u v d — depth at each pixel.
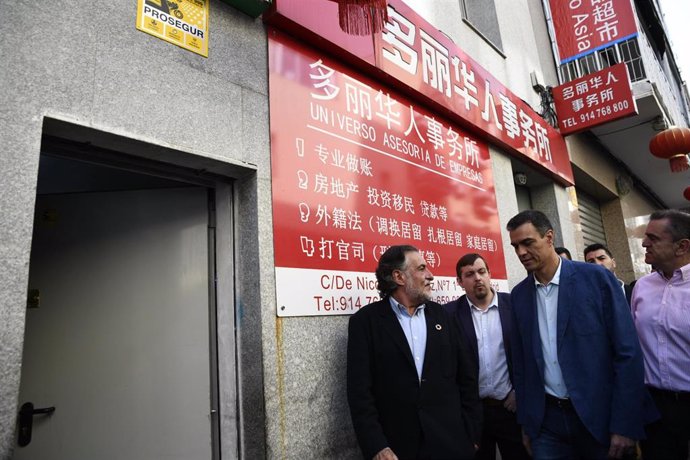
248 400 2.22
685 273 2.38
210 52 2.29
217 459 2.25
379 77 3.36
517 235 2.27
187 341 2.36
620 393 1.93
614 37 6.04
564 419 2.11
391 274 2.40
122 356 2.32
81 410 2.23
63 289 2.34
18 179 1.54
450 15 4.76
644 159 8.68
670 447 2.32
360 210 2.93
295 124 2.63
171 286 2.41
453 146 4.09
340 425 2.45
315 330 2.45
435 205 3.66
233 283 2.37
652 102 6.46
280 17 2.58
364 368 2.21
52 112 1.67
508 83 5.62
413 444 2.06
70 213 2.43
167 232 2.47
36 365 2.25
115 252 2.42
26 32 1.65
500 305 2.93
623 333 2.01
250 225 2.35
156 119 1.99
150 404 2.28
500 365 2.82
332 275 2.62
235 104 2.34
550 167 5.57
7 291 1.46
